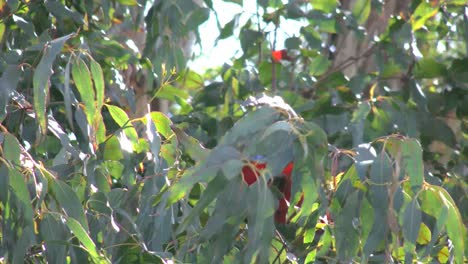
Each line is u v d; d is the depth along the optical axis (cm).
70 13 755
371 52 897
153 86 916
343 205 553
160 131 611
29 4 771
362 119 734
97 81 580
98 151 612
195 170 501
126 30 947
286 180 591
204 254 542
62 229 546
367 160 533
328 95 859
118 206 611
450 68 875
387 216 530
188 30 793
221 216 508
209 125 858
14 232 531
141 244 562
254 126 502
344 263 554
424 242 603
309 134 507
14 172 524
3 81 575
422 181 530
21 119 648
